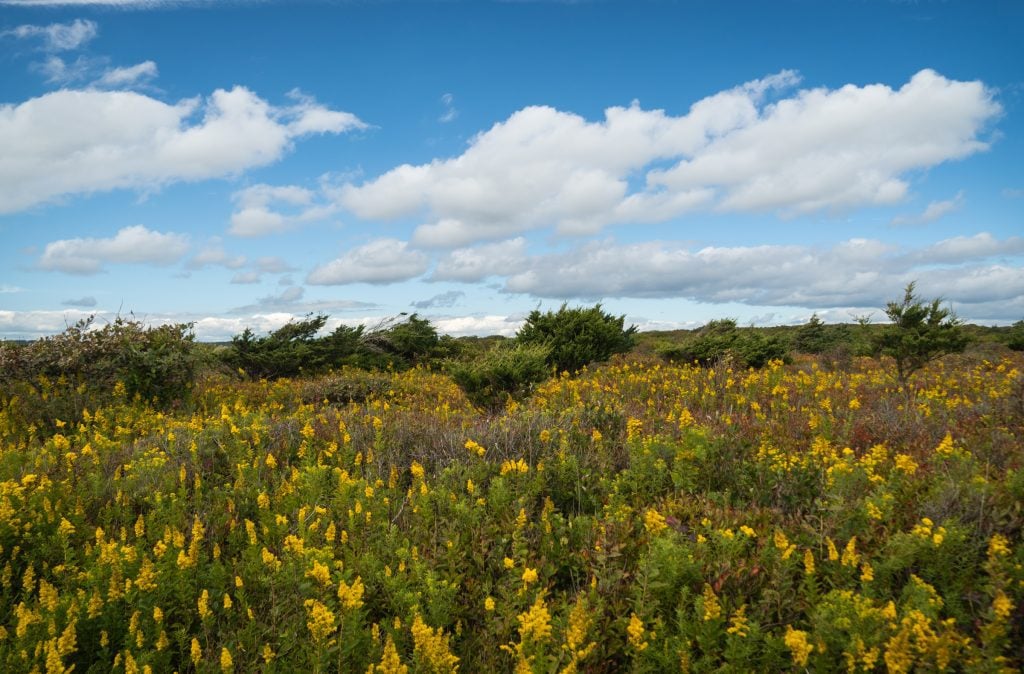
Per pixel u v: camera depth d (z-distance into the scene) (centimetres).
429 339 2206
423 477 570
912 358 1316
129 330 1172
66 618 342
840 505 433
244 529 498
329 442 712
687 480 535
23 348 1097
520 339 1731
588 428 710
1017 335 2152
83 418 956
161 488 563
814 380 1187
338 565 392
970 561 369
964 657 292
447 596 372
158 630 335
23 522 473
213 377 1620
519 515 457
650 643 320
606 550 416
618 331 1772
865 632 302
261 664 327
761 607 343
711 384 1153
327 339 2000
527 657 302
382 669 285
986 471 507
